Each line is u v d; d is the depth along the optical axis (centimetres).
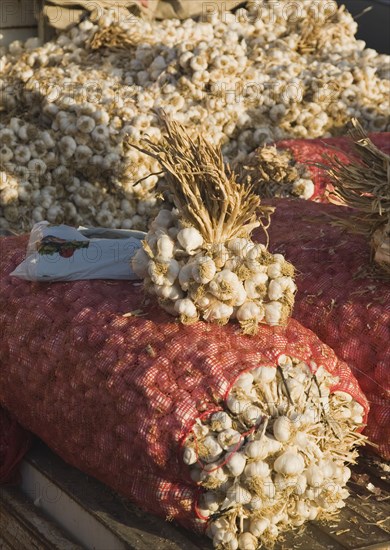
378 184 290
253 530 244
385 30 658
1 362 293
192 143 276
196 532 249
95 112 475
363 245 316
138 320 266
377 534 256
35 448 308
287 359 256
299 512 250
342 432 261
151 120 484
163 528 255
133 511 264
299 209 371
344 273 303
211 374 244
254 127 509
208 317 257
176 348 251
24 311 289
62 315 280
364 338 284
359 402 271
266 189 433
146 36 541
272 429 243
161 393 243
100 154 480
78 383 263
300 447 245
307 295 301
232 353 250
